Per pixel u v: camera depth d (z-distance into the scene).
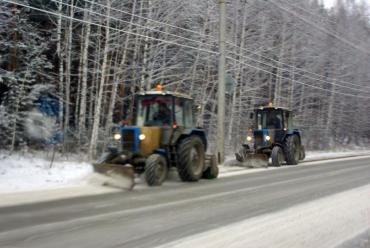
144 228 6.27
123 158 10.72
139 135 10.80
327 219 7.26
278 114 18.70
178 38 21.72
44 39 19.30
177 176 12.69
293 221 7.04
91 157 17.00
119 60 21.06
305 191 10.40
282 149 18.67
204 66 24.16
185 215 7.25
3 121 15.73
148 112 11.55
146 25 19.75
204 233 6.09
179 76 22.48
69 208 7.54
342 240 6.01
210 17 23.59
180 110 11.80
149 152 10.90
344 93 40.47
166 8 20.55
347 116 43.06
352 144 47.12
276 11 29.53
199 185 11.09
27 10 18.80
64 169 13.19
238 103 26.34
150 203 8.23
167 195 9.23
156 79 20.39
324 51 37.41
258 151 18.17
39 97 18.67
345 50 40.38
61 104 18.86
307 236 6.15
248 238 5.92
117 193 9.27
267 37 29.19
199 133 12.23
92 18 18.78
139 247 5.34
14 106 16.77
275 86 30.97
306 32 34.28
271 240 5.87
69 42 18.77
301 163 20.09
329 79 37.09
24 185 10.13
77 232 5.95
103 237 5.73
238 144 25.44
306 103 35.62
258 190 10.42
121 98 20.28
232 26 25.39
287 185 11.48
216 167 12.72
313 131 37.56
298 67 33.62
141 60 20.73
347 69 41.19
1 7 16.94
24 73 17.75
